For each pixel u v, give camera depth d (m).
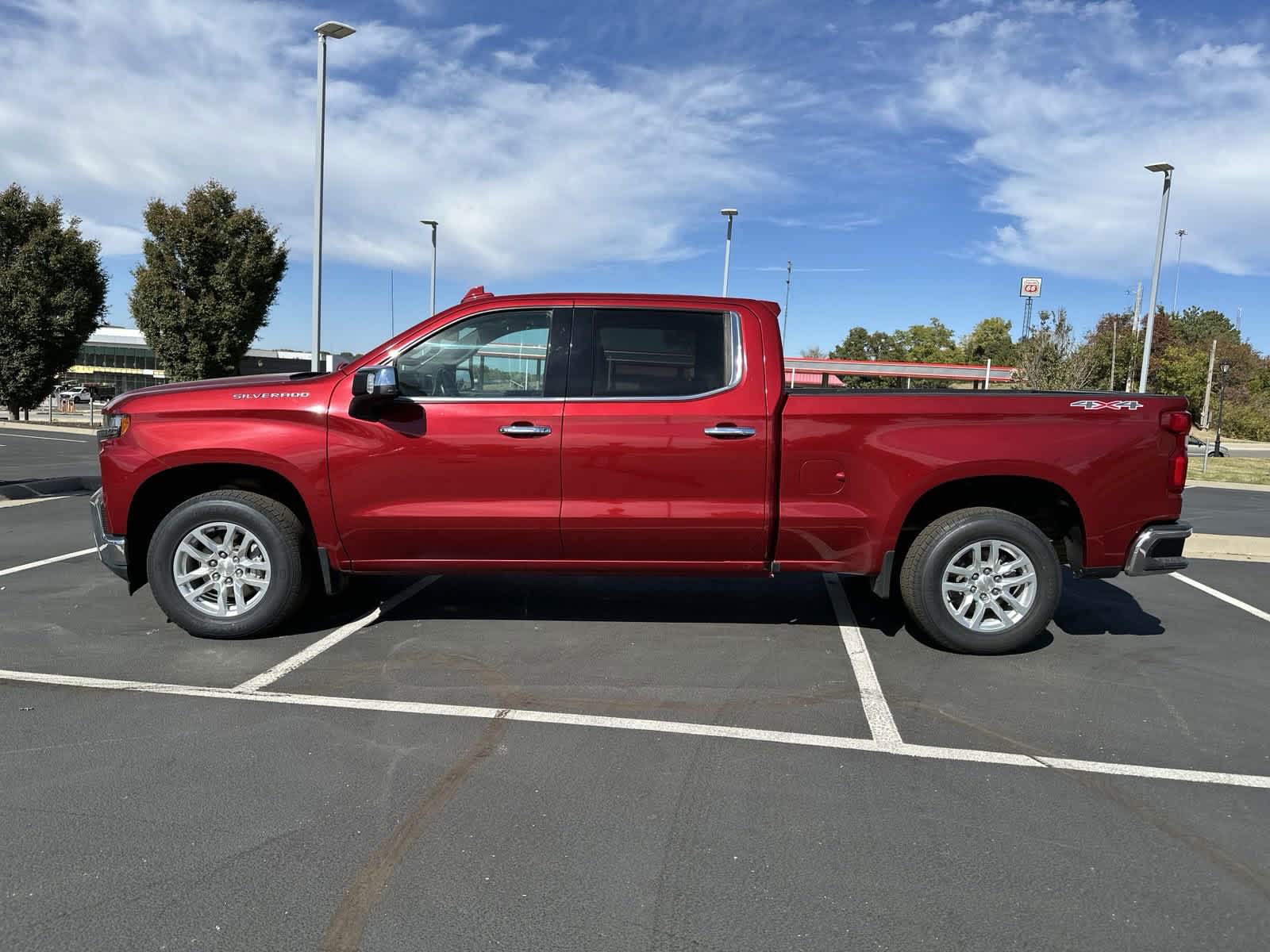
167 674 4.29
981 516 4.72
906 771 3.38
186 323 21.89
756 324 4.73
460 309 4.75
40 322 22.73
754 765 3.41
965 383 49.94
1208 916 2.46
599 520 4.64
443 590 6.12
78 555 6.98
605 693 4.16
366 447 4.64
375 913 2.41
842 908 2.47
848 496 4.68
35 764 3.29
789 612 5.68
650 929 2.36
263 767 3.29
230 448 4.64
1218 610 6.02
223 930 2.32
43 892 2.47
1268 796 3.23
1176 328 89.56
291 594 4.81
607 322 4.72
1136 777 3.37
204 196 21.92
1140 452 4.65
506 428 4.61
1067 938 2.35
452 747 3.51
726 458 4.63
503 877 2.60
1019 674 4.55
